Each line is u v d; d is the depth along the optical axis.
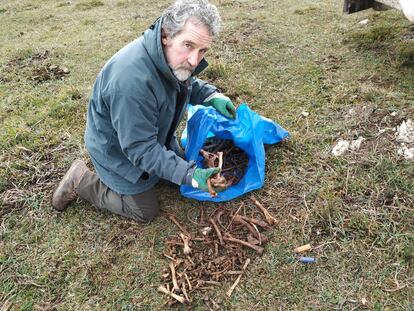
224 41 4.30
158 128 2.21
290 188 2.54
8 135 3.20
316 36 4.24
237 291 2.04
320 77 3.53
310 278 2.06
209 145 2.75
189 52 1.86
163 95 2.04
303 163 2.69
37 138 3.16
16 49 4.80
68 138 3.15
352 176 2.53
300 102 3.26
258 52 4.04
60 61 4.36
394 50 3.72
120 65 1.93
